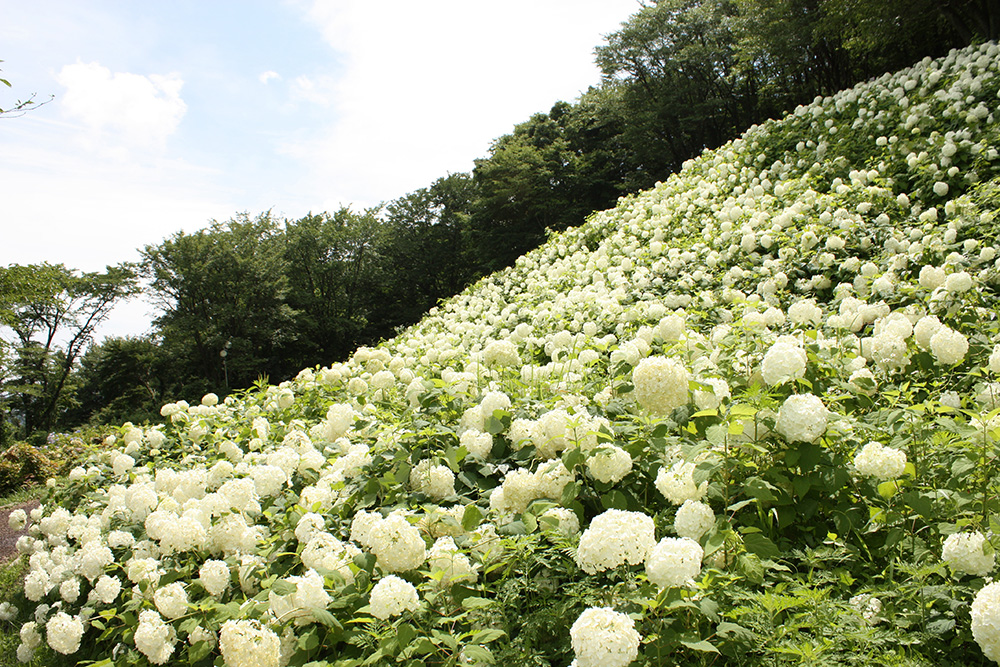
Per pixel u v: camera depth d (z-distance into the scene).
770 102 28.22
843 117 12.39
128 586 4.01
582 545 2.00
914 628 1.88
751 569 1.94
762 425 2.46
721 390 2.69
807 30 19.30
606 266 9.48
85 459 6.55
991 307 4.53
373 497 3.12
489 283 12.96
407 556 2.31
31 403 39.09
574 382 3.91
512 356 4.51
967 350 3.49
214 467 4.12
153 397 44.03
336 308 46.34
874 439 2.62
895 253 6.39
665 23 30.33
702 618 1.86
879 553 2.26
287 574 2.92
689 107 30.50
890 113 10.83
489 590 2.30
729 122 31.62
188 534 3.26
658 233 10.01
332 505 3.26
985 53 11.62
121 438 6.35
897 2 15.26
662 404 2.64
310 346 44.78
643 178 32.88
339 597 2.40
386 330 46.94
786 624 1.78
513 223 40.34
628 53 31.38
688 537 2.10
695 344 3.59
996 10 14.41
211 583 2.86
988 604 1.64
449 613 2.16
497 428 3.27
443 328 10.66
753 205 9.22
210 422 5.91
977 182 7.38
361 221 46.16
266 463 4.09
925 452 2.56
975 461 2.29
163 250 40.16
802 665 1.61
